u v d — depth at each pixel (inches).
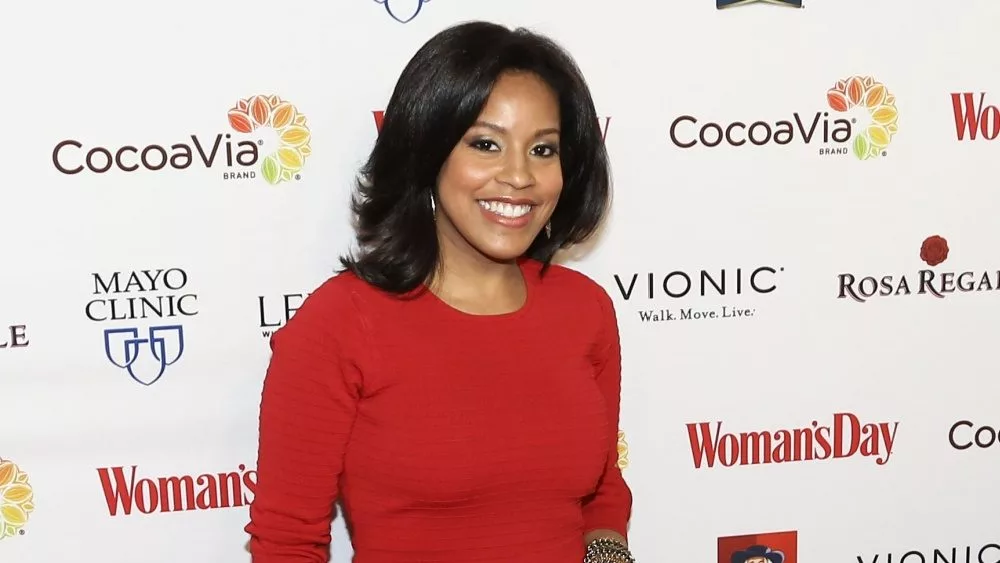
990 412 68.2
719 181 63.1
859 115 63.5
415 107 47.1
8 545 60.0
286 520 48.0
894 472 68.3
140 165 57.8
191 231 58.9
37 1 55.3
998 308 67.0
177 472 61.3
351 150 59.5
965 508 69.4
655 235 63.3
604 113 61.4
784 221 64.1
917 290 66.1
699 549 67.6
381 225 49.4
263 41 57.8
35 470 59.7
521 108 47.4
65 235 57.7
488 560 48.5
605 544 54.2
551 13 60.0
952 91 63.9
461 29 48.3
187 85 57.5
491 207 48.4
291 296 60.4
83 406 59.6
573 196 53.7
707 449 66.4
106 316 58.9
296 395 47.3
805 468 67.4
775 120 62.8
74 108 56.5
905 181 64.6
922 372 67.2
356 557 50.5
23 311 57.9
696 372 65.4
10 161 56.4
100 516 60.9
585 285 55.4
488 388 48.2
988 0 63.1
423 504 47.4
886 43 62.8
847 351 66.3
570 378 50.4
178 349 60.0
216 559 62.6
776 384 66.1
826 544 68.6
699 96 61.9
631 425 65.5
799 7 61.7
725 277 64.4
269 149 58.8
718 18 61.3
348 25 58.4
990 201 65.6
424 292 49.2
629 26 60.7
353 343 47.1
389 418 47.0
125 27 56.4
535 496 48.9
